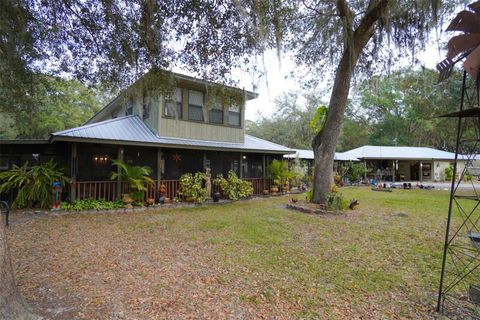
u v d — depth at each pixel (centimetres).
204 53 490
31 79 652
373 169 2316
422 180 2409
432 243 502
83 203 788
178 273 355
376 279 347
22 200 764
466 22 273
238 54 481
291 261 405
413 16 651
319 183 882
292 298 296
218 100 650
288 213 792
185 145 942
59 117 1980
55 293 295
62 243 477
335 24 762
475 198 280
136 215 749
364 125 3162
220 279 339
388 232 580
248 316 259
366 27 760
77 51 500
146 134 958
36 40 473
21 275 340
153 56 496
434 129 2616
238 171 1216
